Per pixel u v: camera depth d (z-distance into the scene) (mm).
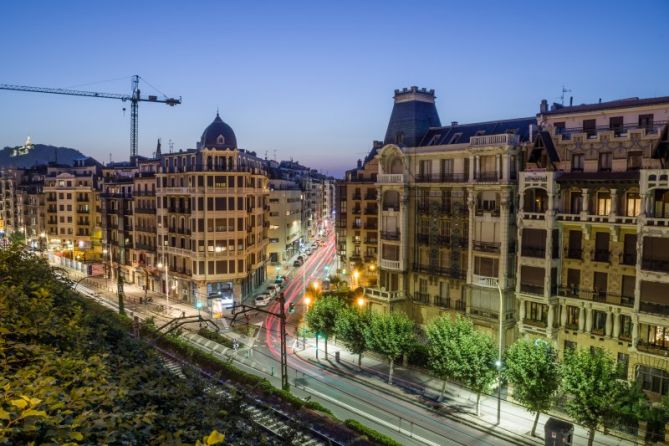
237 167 88125
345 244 100938
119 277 66688
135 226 104750
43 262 23734
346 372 54250
